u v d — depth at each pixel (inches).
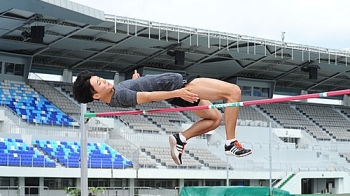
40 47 1432.1
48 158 1224.2
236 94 248.8
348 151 1779.0
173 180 1382.9
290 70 1801.2
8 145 1197.7
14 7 1087.6
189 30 1386.6
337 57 1673.2
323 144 1801.2
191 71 1758.1
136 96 249.6
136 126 1545.3
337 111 2068.2
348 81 1980.8
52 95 1530.5
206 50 1540.4
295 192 1515.7
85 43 1417.3
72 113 1493.6
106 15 1251.2
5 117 1317.7
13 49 1451.8
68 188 1149.1
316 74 1737.2
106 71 1691.7
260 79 1876.2
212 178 1408.7
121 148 1379.2
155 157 1402.6
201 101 267.7
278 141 1689.2
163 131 1572.3
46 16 1198.9
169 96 245.3
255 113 1852.9
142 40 1419.8
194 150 1494.8
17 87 1472.7
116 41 1427.2
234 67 1721.2
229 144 256.1
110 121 1481.3
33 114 1389.0
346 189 1620.3
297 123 1888.5
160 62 1658.5
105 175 1245.1
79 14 1154.0
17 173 1131.3
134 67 1674.5
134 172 1289.4
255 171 1466.5
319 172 1565.0
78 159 1259.8
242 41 1472.7
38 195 1151.6
